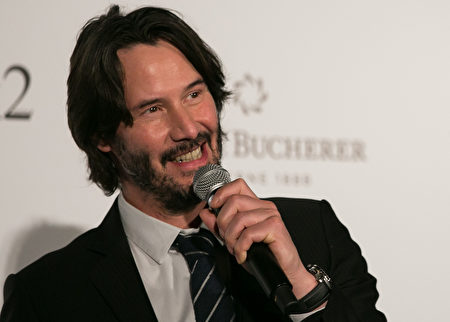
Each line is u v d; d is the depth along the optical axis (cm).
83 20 705
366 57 841
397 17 861
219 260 439
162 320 444
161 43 446
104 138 477
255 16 789
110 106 443
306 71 809
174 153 432
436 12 880
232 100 763
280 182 781
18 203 673
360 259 505
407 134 853
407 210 845
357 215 821
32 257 673
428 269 849
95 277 445
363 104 835
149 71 430
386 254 831
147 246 460
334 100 819
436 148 866
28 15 686
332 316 395
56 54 693
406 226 843
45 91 689
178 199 441
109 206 711
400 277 837
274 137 783
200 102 439
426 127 864
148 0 735
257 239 364
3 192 668
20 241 670
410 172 851
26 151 679
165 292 453
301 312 401
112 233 468
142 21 448
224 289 434
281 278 357
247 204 373
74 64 468
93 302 439
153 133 434
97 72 448
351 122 827
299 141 796
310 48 813
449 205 864
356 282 476
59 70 695
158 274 459
